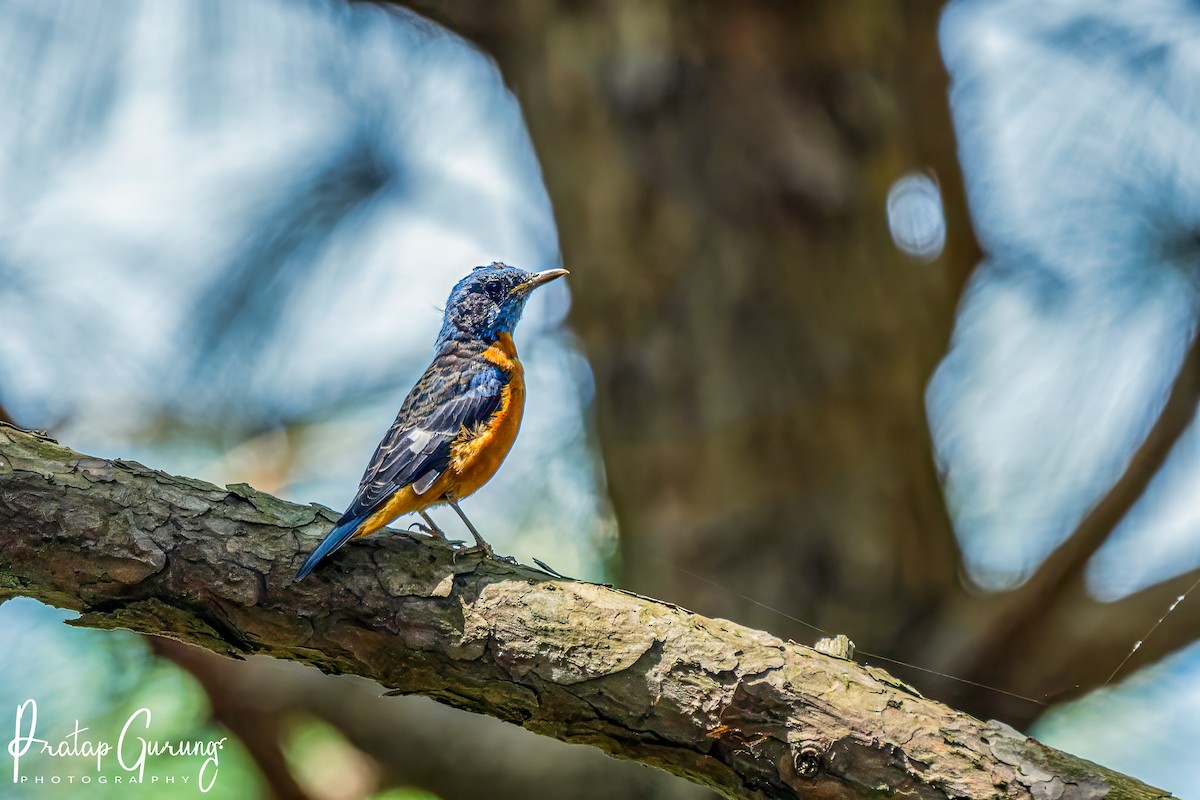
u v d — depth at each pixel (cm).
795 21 1162
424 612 738
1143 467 1032
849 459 1140
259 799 1028
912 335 1179
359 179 1229
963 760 689
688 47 1167
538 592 743
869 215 1172
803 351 1151
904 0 1192
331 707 1012
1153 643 1009
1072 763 686
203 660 995
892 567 1125
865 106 1172
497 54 1244
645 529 1161
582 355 1305
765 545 1128
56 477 742
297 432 1235
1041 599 1040
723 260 1160
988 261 1229
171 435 1210
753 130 1162
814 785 700
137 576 737
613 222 1175
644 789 1023
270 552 746
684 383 1159
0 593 751
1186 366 1059
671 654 717
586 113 1185
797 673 712
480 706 758
